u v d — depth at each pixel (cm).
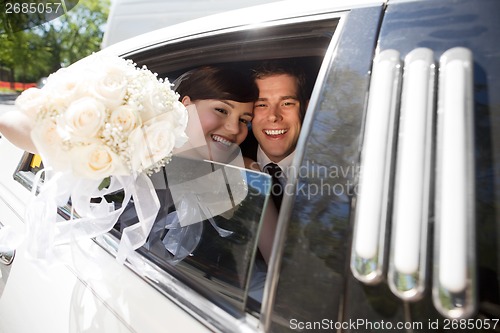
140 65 145
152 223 104
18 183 175
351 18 87
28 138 100
